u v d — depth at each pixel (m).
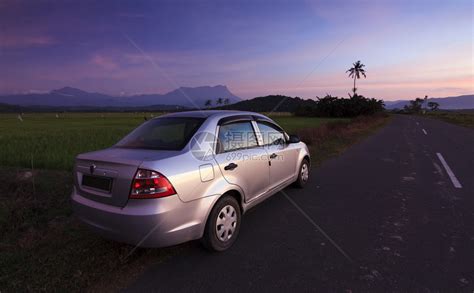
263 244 3.17
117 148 3.12
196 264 2.75
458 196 4.84
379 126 24.92
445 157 8.75
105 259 2.79
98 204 2.62
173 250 3.01
